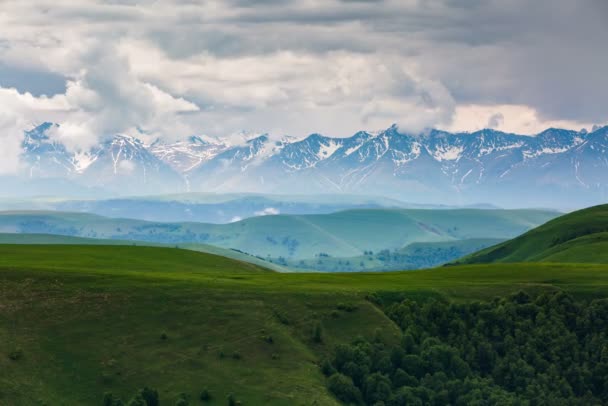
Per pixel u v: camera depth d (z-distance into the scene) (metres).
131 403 131.88
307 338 159.62
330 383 146.00
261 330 158.88
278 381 143.38
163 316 160.50
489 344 164.50
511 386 157.62
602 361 162.62
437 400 149.12
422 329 167.38
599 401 155.00
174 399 136.75
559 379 159.38
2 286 163.25
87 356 145.00
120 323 156.25
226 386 141.12
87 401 134.75
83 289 166.75
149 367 144.75
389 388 147.50
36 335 147.88
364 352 154.12
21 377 135.62
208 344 153.00
